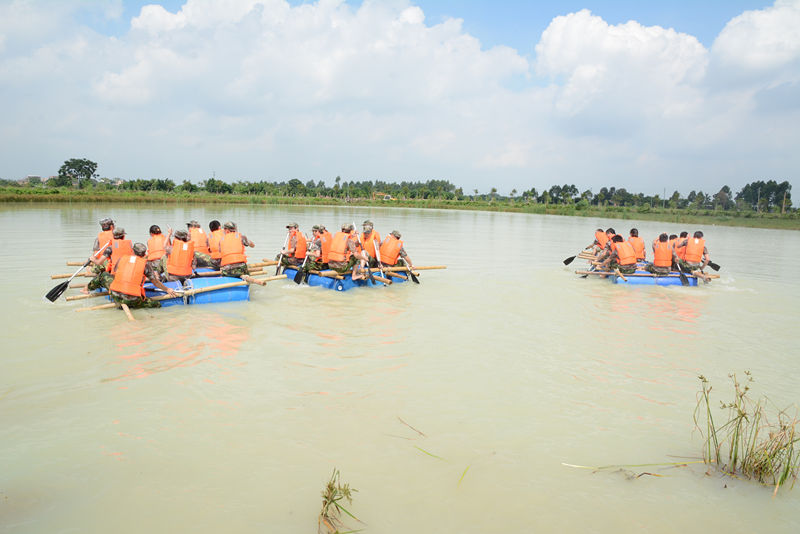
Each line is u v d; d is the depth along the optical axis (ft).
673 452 13.67
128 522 10.21
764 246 84.69
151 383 17.22
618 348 22.86
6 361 18.92
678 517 10.93
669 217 180.75
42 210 107.76
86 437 13.56
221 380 17.65
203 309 27.91
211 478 11.81
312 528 10.11
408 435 14.10
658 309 31.45
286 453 12.98
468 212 199.11
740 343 24.08
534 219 161.38
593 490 11.85
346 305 30.09
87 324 24.12
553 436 14.35
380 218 127.24
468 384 17.97
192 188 213.05
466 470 12.45
